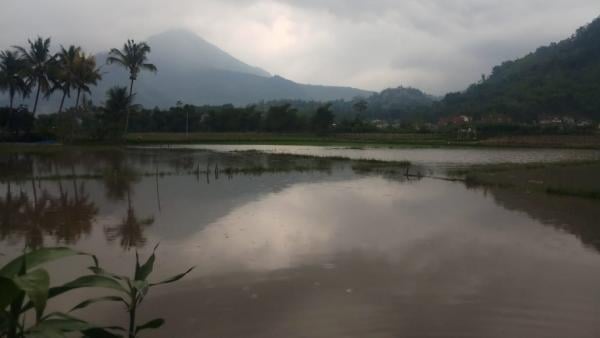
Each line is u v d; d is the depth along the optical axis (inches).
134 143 2162.9
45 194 685.3
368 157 1512.1
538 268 324.2
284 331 223.5
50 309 248.4
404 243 393.1
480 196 669.9
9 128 2069.4
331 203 604.1
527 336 218.5
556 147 2105.1
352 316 240.5
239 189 738.8
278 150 1851.6
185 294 271.4
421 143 2341.3
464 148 2052.2
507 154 1658.5
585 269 322.0
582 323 233.0
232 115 3410.4
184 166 1130.0
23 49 1953.7
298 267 324.2
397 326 229.0
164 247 381.1
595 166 1111.0
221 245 385.7
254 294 271.6
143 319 237.0
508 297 267.9
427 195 679.1
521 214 527.5
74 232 440.8
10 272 81.3
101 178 880.3
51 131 2151.8
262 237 413.7
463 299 264.7
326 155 1573.6
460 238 411.5
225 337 217.5
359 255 354.6
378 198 648.4
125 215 523.2
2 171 1000.9
